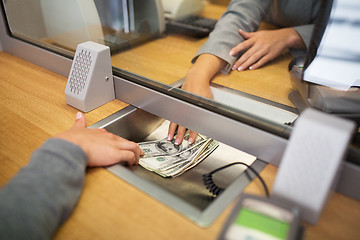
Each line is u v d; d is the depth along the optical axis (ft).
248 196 1.71
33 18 3.80
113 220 1.85
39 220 1.58
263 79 3.02
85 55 2.92
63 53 3.59
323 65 2.77
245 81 3.01
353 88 2.63
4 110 2.97
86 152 2.13
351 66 2.66
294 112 2.54
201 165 2.97
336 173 1.74
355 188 1.99
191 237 1.75
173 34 4.05
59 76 3.68
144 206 1.95
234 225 1.58
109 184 2.11
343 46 2.66
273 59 3.36
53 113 2.95
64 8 3.49
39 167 1.81
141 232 1.78
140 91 3.00
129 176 2.18
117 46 3.64
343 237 1.77
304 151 1.71
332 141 1.64
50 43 3.83
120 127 2.99
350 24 2.59
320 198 1.70
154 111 3.00
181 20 4.30
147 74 3.14
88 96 2.93
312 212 1.74
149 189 2.07
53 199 1.70
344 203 2.01
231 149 3.09
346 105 2.46
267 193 2.02
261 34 3.70
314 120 1.69
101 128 2.70
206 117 2.61
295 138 1.73
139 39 3.89
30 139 2.56
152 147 3.13
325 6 2.69
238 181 2.16
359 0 2.50
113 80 3.15
